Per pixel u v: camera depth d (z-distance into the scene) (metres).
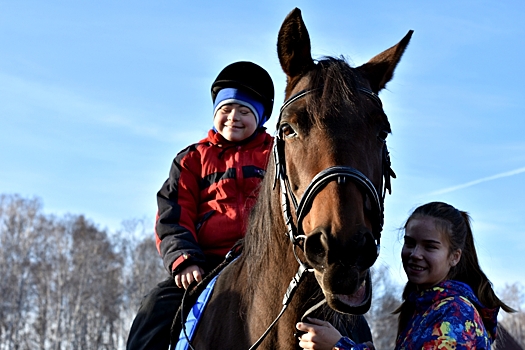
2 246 40.28
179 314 3.37
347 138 2.57
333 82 2.69
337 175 2.49
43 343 35.88
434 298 2.97
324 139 2.58
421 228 3.11
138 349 3.40
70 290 38.47
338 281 2.38
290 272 2.81
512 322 41.50
